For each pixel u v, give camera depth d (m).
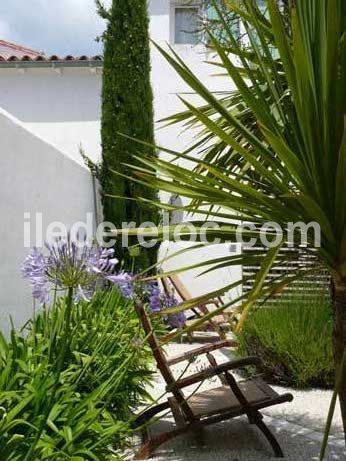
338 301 2.58
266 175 2.49
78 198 7.24
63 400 2.75
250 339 5.52
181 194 2.65
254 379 4.39
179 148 9.02
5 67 9.86
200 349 4.24
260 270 2.19
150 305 3.68
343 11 2.60
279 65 3.37
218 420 3.63
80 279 2.76
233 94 4.08
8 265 5.07
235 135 3.63
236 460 3.55
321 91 2.44
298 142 2.65
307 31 2.52
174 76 9.11
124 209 7.96
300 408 4.68
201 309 6.96
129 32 8.09
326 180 2.41
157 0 9.08
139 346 3.39
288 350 5.23
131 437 3.95
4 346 3.28
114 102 8.07
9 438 2.39
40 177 5.91
